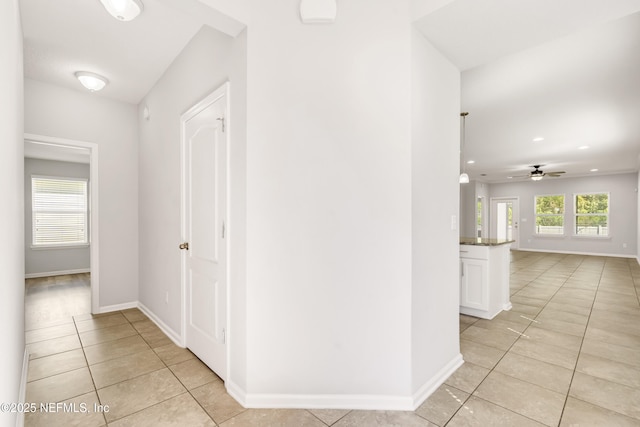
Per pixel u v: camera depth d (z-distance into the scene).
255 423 1.72
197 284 2.49
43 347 2.71
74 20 2.36
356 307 1.87
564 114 4.10
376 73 1.85
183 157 2.70
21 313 2.15
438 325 2.16
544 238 10.20
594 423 1.73
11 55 1.50
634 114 4.07
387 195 1.85
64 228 6.14
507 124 4.50
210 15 1.77
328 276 1.88
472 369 2.33
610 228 8.98
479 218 11.15
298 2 1.87
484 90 3.40
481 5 1.69
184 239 2.68
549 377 2.21
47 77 3.24
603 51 2.63
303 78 1.86
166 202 3.07
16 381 1.68
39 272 5.82
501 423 1.72
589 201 9.40
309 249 1.88
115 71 3.13
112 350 2.65
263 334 1.88
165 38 2.61
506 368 2.34
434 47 2.12
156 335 2.98
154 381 2.16
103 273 3.69
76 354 2.57
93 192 3.63
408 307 1.84
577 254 9.42
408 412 1.81
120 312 3.70
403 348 1.85
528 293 4.66
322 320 1.88
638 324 3.29
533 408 1.85
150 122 3.51
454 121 2.38
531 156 6.62
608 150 6.02
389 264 1.86
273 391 1.88
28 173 5.76
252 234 1.87
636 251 8.49
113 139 3.77
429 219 2.05
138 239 3.93
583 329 3.15
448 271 2.29
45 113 3.34
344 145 1.86
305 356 1.88
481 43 2.08
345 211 1.87
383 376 1.87
